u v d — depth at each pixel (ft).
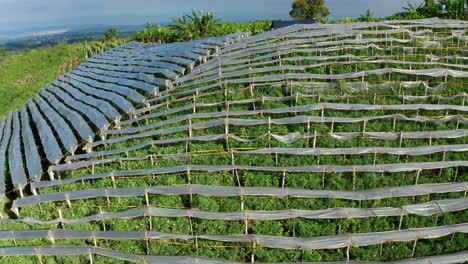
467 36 81.87
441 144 51.13
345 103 60.59
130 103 75.66
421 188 42.96
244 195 45.11
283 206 43.70
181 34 137.28
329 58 74.33
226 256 39.52
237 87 69.15
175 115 65.21
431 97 59.82
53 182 53.11
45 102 99.96
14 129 87.30
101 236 41.63
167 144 57.31
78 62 180.04
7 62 209.36
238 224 42.04
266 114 59.88
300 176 47.21
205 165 49.47
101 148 61.11
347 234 39.04
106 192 47.32
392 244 39.17
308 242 38.19
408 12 115.85
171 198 46.50
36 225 46.42
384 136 51.57
